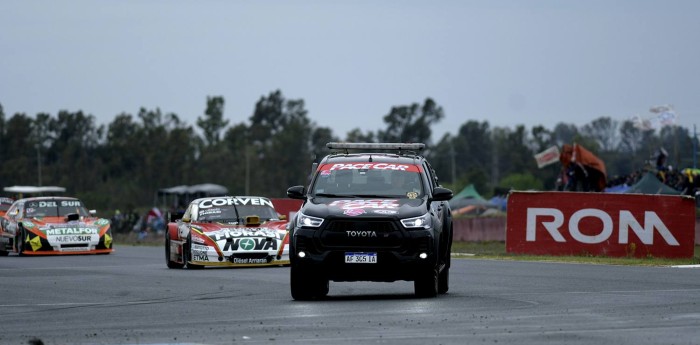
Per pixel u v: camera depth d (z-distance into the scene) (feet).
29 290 174.60
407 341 99.25
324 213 144.36
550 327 108.78
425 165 160.97
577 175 440.45
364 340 100.48
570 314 121.49
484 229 407.44
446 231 156.25
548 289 159.53
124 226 565.94
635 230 254.06
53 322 123.85
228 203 239.71
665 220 251.39
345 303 140.46
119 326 117.91
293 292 146.72
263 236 227.61
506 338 100.22
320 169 157.58
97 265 251.19
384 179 154.81
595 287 161.89
